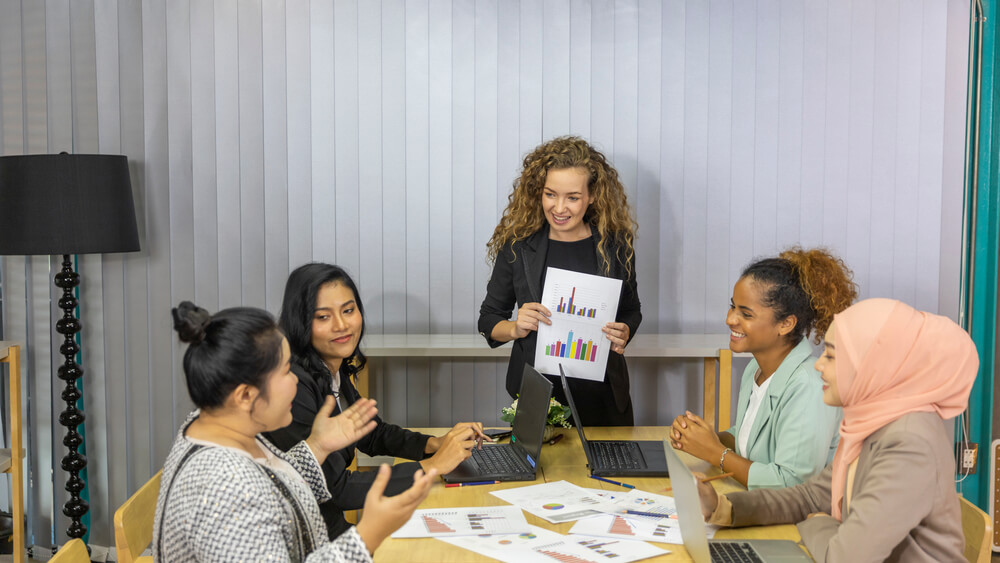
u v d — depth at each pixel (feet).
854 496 5.20
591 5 11.00
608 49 11.04
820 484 6.11
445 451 6.95
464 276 11.35
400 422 11.56
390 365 11.50
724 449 6.89
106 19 10.92
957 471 10.88
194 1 10.93
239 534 4.15
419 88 11.12
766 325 6.74
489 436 8.37
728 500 5.93
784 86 11.09
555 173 8.75
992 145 10.52
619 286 8.71
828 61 11.06
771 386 6.82
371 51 11.07
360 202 11.24
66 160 9.71
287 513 4.65
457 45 11.07
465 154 11.19
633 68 11.06
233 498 4.18
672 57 11.06
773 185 11.20
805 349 6.81
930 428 4.96
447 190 11.24
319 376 6.86
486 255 11.30
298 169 11.16
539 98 11.10
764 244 11.27
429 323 11.41
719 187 11.21
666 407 11.57
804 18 11.02
